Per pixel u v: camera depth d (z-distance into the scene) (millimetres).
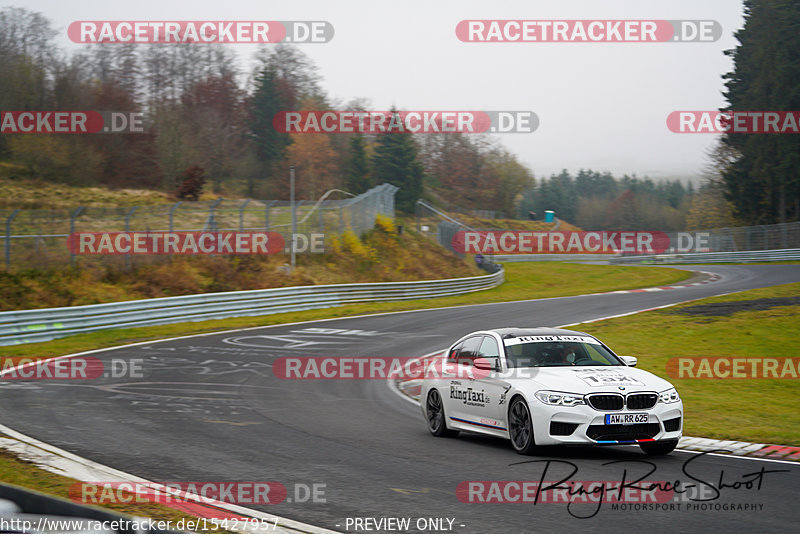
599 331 88062
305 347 82000
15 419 41875
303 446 35219
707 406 49750
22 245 129625
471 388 37031
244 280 135125
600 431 31641
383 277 163125
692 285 159250
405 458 32344
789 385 58875
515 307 123938
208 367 67375
